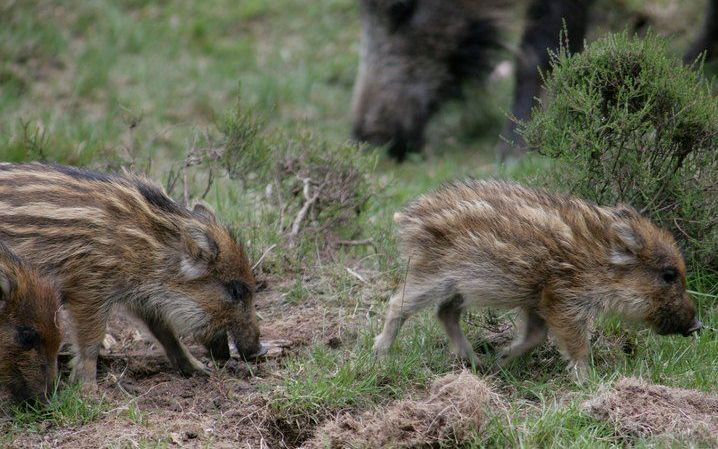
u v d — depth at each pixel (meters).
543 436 8.37
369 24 19.98
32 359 9.13
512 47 19.19
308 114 22.02
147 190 10.34
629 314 9.93
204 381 10.07
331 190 13.30
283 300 11.75
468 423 8.27
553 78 11.46
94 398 9.42
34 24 23.78
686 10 20.59
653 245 9.79
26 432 8.85
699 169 11.09
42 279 9.34
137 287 10.05
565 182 11.40
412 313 10.12
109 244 9.84
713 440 8.06
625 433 8.38
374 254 12.59
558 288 9.66
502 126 21.27
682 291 9.90
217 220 10.76
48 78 22.22
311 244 12.81
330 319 11.19
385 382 9.63
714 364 9.83
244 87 22.58
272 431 9.09
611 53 10.94
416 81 19.89
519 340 10.15
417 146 20.23
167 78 22.75
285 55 24.72
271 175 13.77
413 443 8.23
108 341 10.93
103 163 14.91
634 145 10.90
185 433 8.78
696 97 11.00
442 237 9.97
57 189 9.90
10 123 18.27
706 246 11.03
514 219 9.77
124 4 26.48
